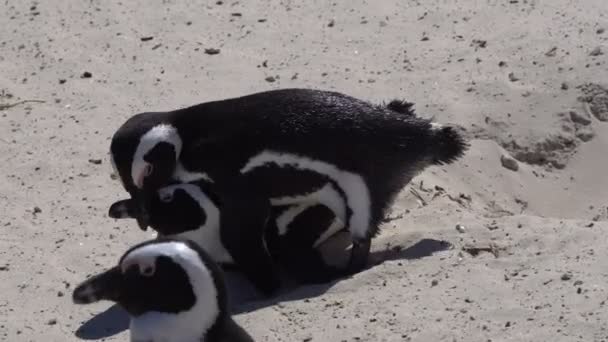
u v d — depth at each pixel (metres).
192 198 11.25
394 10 17.55
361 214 11.31
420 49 16.36
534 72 15.55
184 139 11.35
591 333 9.75
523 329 9.92
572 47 16.00
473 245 11.59
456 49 16.28
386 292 10.78
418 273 11.06
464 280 10.85
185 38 17.02
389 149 11.33
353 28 17.08
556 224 11.97
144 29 17.34
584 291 10.38
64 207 12.88
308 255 11.79
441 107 14.88
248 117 11.29
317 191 11.35
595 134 14.69
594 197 14.04
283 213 11.59
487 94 15.15
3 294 11.25
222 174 11.23
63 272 11.59
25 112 15.20
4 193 13.20
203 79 15.87
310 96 11.46
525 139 14.54
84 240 12.18
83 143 14.31
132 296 8.54
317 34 16.97
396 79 15.62
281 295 11.20
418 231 11.95
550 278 10.70
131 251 8.61
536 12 17.12
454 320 10.17
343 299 10.76
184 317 8.40
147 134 11.19
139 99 15.45
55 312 10.95
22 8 18.14
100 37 17.14
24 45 17.05
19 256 11.90
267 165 11.20
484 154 14.16
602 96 14.99
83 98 15.54
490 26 16.84
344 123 11.27
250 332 10.29
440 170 13.68
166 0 18.25
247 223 11.29
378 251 11.77
